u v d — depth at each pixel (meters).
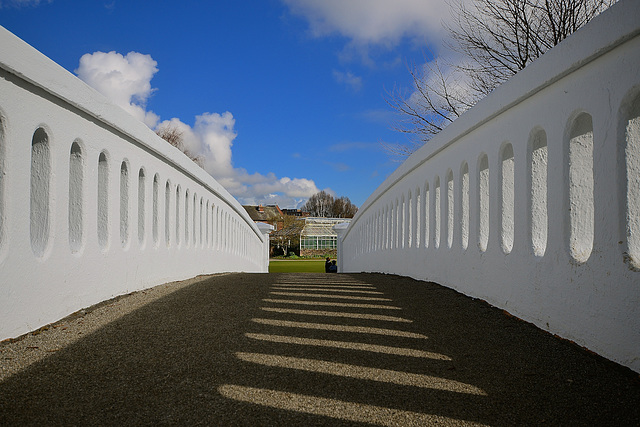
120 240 5.20
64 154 3.97
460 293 5.91
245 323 4.28
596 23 3.09
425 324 4.34
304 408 2.61
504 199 4.88
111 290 4.94
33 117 3.50
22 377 2.80
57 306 3.88
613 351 3.06
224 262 11.30
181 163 7.25
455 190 6.25
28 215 3.46
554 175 3.81
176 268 7.24
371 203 12.93
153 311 4.54
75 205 4.34
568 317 3.60
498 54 11.92
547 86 3.88
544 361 3.30
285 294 5.82
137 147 5.66
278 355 3.45
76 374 2.93
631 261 2.92
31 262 3.49
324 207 135.75
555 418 2.51
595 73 3.23
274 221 83.88
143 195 5.97
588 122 3.61
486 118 5.05
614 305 3.06
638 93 2.88
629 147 2.99
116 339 3.61
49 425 2.32
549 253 3.88
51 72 3.62
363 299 5.54
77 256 4.22
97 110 4.43
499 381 3.00
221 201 11.27
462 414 2.56
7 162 3.21
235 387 2.87
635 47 2.85
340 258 21.64
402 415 2.55
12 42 3.13
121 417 2.45
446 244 6.57
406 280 7.77
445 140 6.41
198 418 2.46
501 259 4.81
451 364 3.31
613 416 2.50
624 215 2.99
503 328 4.13
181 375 3.02
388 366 3.27
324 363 3.31
